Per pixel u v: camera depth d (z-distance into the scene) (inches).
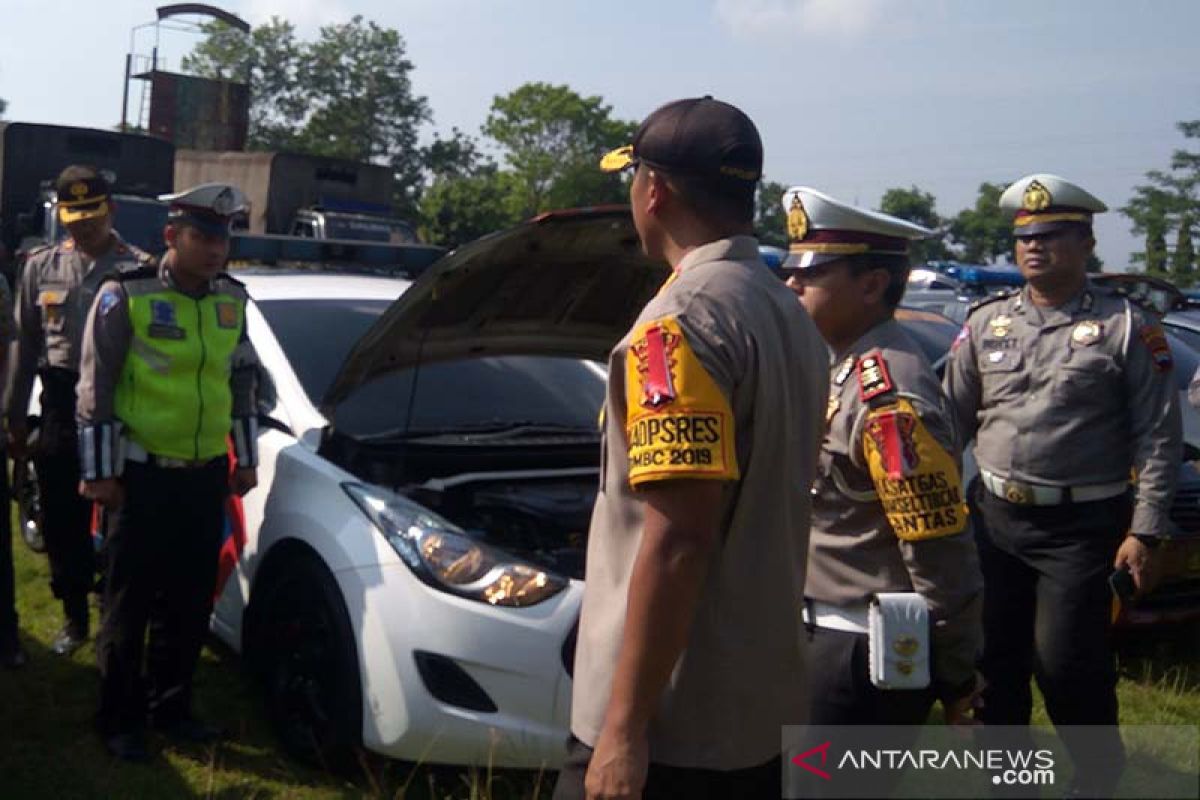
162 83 1208.2
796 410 76.7
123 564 147.7
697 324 72.1
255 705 169.2
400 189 2448.3
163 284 147.3
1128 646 208.5
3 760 149.9
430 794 144.3
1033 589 136.1
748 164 77.2
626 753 71.2
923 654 89.0
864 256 94.7
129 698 150.8
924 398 91.3
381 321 145.7
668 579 70.2
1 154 519.2
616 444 76.1
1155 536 127.8
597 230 131.4
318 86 2472.9
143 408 146.0
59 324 177.5
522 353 165.0
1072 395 130.5
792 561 77.1
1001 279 522.9
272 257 224.7
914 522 89.3
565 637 132.1
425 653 132.9
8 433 180.2
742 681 74.9
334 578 141.4
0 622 178.1
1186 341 285.7
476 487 159.9
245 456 155.8
